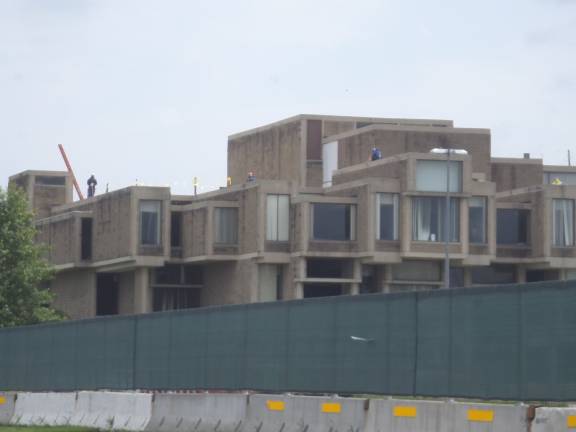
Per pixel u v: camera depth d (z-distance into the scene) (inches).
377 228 6112.2
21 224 5920.3
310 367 2452.0
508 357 2023.9
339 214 6190.9
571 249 6451.8
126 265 6510.8
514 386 2010.3
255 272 6294.3
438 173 6141.7
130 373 3065.9
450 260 6225.4
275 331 2556.6
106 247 6697.8
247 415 2603.3
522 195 6545.3
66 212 7278.5
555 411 1935.3
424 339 2196.1
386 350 2274.9
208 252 6402.6
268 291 6314.0
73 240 6870.1
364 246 6107.3
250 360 2628.0
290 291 6250.0
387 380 2268.7
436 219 6141.7
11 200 5925.2
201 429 2728.8
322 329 2428.6
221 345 2731.3
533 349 1978.3
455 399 2137.1
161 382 2945.4
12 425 3304.6
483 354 2071.9
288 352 2517.2
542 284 1969.7
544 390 1953.7
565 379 1916.8
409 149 6919.3
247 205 6363.2
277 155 7573.8
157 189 6486.2
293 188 6294.3
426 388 2182.6
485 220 6250.0
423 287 6250.0
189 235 6569.9
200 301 6702.8
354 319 2352.4
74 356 3321.9
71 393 3186.5
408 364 2225.6
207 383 2770.7
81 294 6968.5
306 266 6186.0
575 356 1900.8
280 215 6279.5
